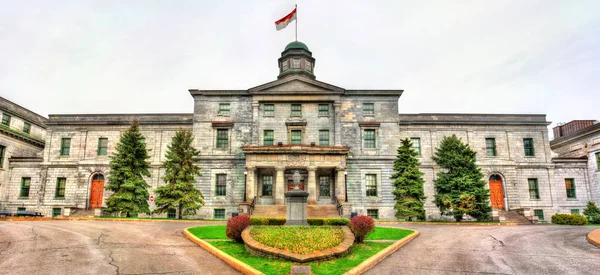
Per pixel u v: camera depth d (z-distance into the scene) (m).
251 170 35.66
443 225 28.27
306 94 40.44
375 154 39.66
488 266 13.08
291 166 35.78
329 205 34.41
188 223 26.48
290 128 39.91
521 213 37.59
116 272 11.79
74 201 41.16
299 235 15.79
